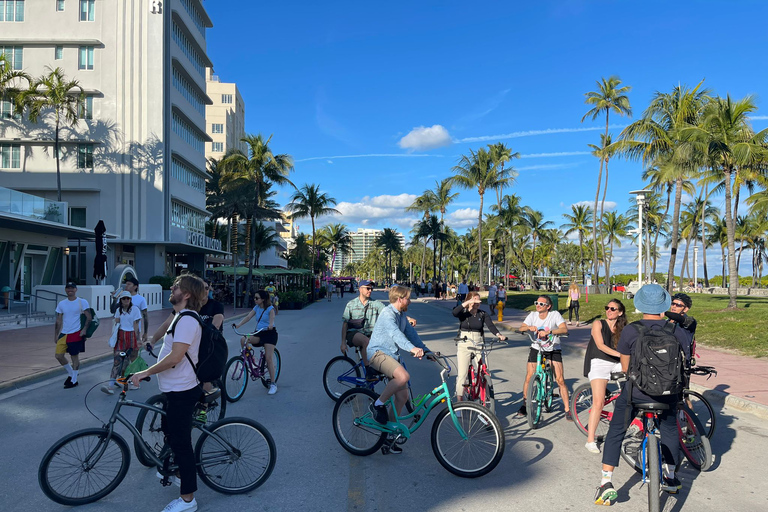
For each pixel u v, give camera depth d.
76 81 34.41
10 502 4.18
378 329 5.24
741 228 61.47
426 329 20.52
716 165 22.08
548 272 103.69
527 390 6.37
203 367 4.02
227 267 36.44
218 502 4.20
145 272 36.25
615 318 5.34
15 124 35.16
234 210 47.53
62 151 35.78
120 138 36.12
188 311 4.03
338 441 5.66
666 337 3.94
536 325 6.83
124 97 36.28
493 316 27.48
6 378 8.91
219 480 4.38
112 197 35.94
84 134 35.69
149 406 4.20
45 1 36.06
